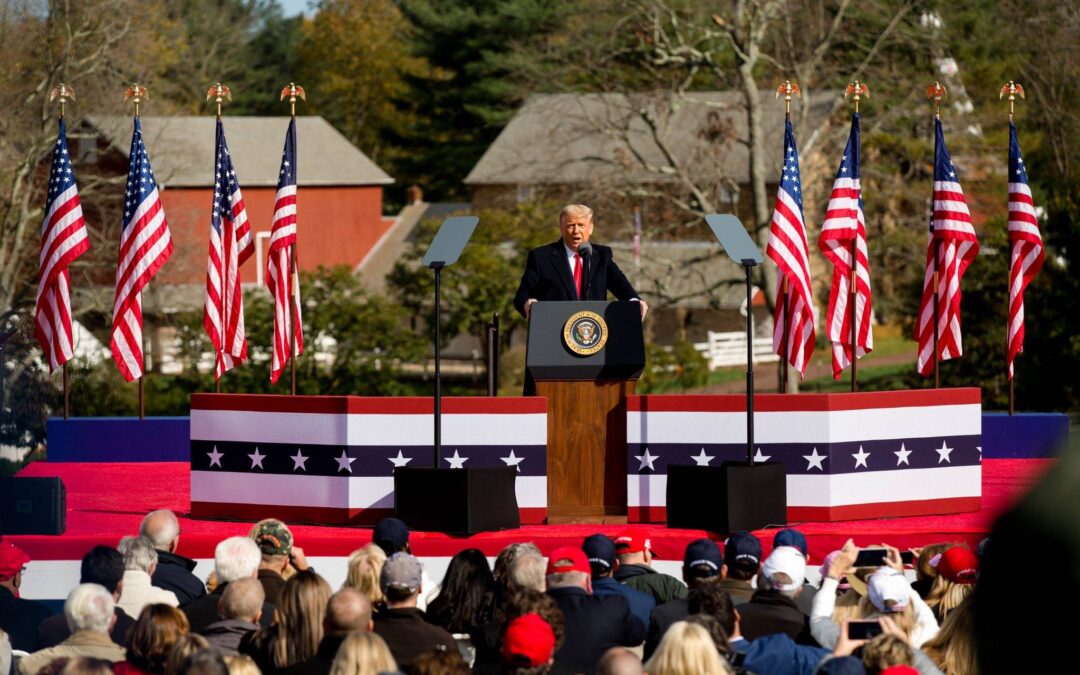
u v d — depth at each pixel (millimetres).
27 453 20625
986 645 2250
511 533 12172
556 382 12812
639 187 39750
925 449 13359
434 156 71250
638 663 6062
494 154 62562
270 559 9617
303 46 93438
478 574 9141
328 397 12906
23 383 20844
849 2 38719
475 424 12781
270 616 8820
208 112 74812
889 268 42312
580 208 13086
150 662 7199
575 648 8000
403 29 75875
